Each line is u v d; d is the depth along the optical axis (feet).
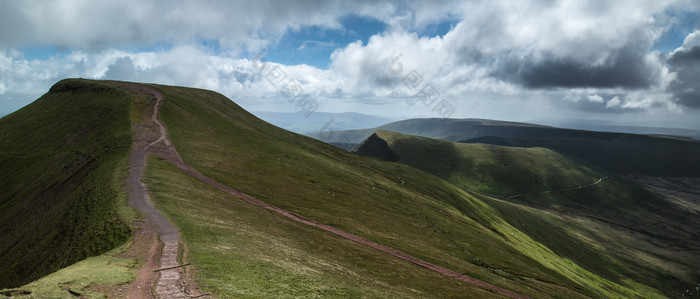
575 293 228.84
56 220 181.98
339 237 203.51
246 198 242.99
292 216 228.02
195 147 343.26
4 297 61.72
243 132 493.36
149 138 332.60
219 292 81.51
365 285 125.39
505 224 512.63
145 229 128.67
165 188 196.54
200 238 126.82
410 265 181.16
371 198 345.51
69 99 504.02
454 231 313.53
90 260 94.07
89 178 230.07
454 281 173.06
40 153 343.67
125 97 456.86
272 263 116.98
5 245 186.80
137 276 85.35
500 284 193.36
